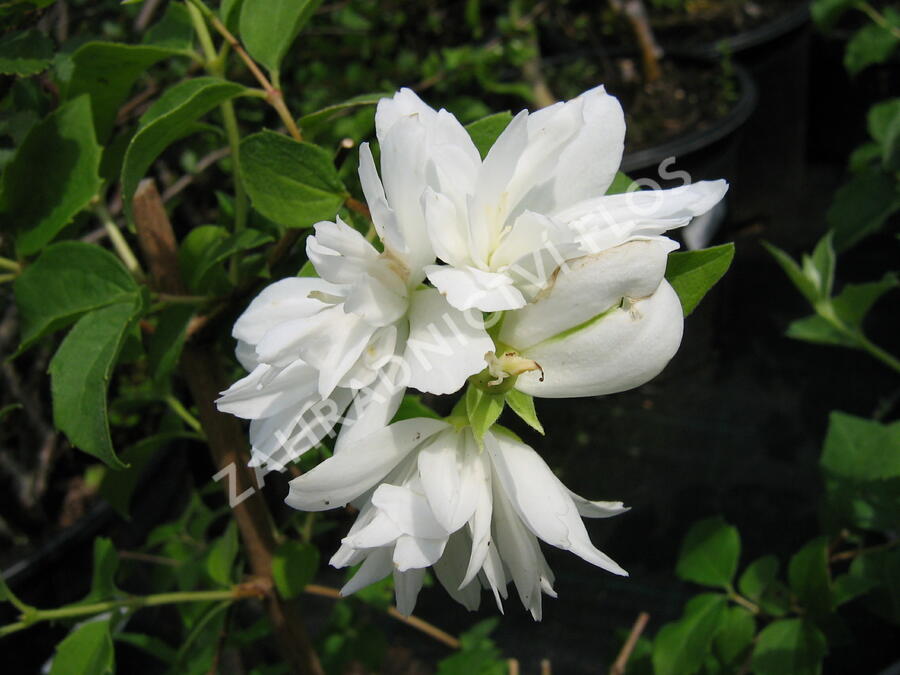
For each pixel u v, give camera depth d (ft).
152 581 0.90
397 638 1.09
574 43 1.71
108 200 1.05
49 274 0.50
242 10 0.50
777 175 1.65
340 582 1.16
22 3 0.53
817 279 0.79
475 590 0.41
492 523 0.37
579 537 0.35
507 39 1.33
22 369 1.00
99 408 0.44
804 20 1.57
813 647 0.66
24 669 0.92
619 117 0.37
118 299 0.49
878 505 0.75
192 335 0.55
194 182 1.21
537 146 0.35
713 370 1.40
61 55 0.58
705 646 0.67
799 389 1.35
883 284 0.74
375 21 1.38
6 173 0.50
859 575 0.73
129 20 1.05
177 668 0.68
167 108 0.46
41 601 0.93
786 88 1.61
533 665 1.05
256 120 1.13
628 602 1.10
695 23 1.68
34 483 0.97
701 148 1.34
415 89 1.23
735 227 1.65
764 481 1.22
